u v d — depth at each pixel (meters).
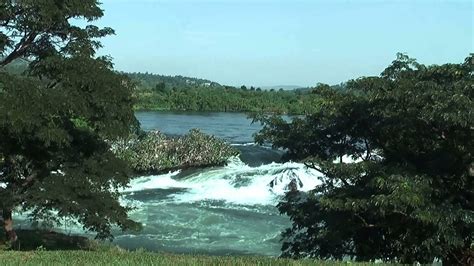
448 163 11.52
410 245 11.50
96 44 17.62
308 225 13.53
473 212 10.73
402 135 11.92
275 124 14.52
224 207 24.62
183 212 23.70
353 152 13.75
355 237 12.76
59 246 16.55
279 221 22.22
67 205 14.59
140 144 32.81
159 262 8.65
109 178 15.74
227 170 30.59
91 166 15.46
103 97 13.65
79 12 13.67
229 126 61.25
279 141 14.30
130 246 18.89
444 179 11.65
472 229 11.08
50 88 13.26
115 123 14.17
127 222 16.05
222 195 27.05
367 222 12.32
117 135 14.30
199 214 23.34
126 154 31.33
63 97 12.88
